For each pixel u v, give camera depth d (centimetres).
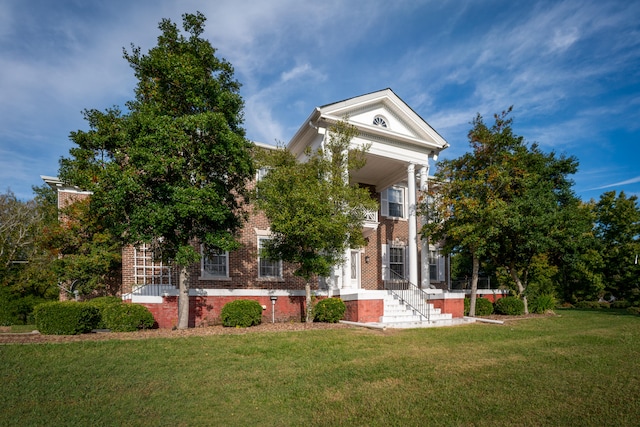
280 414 490
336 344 927
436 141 1873
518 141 1675
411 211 1795
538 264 1895
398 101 1786
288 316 1422
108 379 630
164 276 1555
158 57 1045
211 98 1123
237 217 1257
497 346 935
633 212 2573
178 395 559
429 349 894
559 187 2333
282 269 1706
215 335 1006
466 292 1945
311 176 1250
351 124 1482
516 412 496
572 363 756
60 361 729
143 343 887
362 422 464
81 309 1023
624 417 480
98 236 1541
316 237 1141
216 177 1138
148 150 983
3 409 504
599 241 2486
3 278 1838
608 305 2556
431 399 545
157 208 1008
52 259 1836
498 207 1462
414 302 1577
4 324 1667
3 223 2628
